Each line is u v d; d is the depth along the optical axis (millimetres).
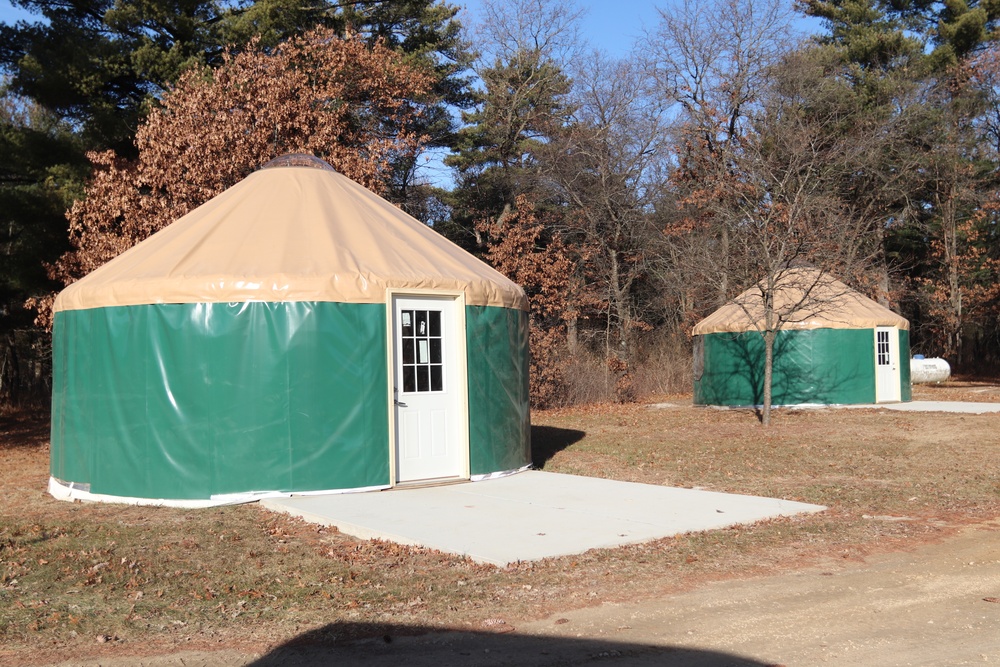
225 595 5957
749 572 6340
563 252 27125
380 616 5434
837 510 8594
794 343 21031
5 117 28016
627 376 25781
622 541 7113
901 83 31438
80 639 5102
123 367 9453
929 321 36719
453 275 10383
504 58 34219
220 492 9141
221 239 10086
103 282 9805
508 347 11016
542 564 6492
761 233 18328
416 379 10031
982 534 7566
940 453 12516
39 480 12125
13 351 32625
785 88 29922
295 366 9242
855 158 29203
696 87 30719
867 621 5227
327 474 9289
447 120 33844
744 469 11562
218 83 17828
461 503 8797
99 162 17766
